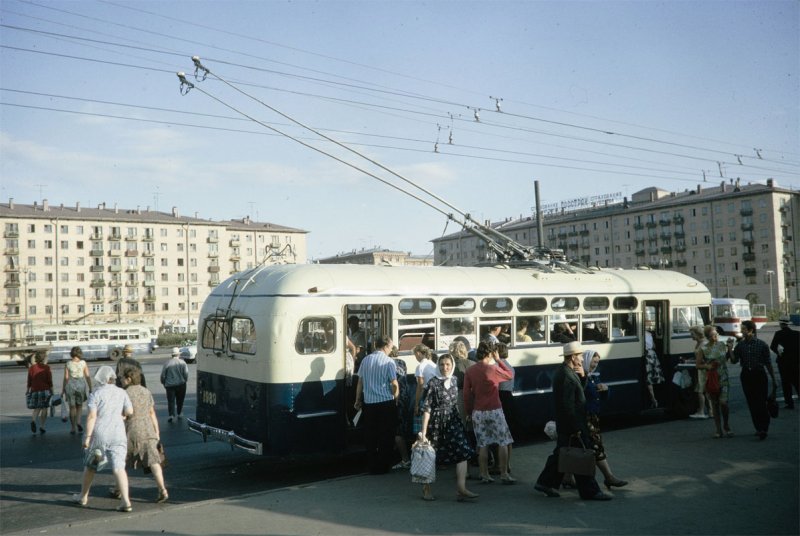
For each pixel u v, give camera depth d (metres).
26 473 9.89
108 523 6.80
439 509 7.00
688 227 93.81
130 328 49.72
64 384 13.60
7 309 89.62
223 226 105.94
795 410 13.09
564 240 107.12
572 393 7.24
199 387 10.69
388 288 9.95
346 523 6.55
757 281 87.00
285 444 8.88
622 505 6.98
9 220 90.19
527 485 7.93
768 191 85.94
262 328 9.11
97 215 96.88
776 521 6.36
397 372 9.15
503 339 11.25
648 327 13.67
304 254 114.75
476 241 105.94
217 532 6.36
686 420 12.80
